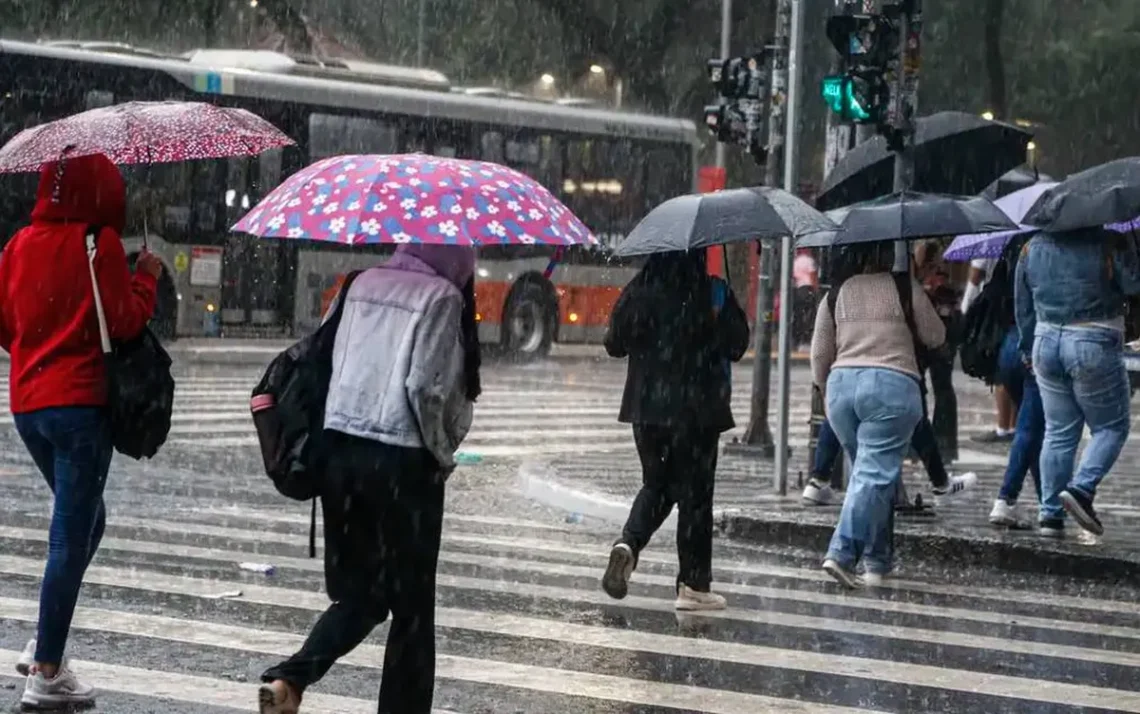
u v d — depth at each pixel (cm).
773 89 1798
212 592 1066
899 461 1159
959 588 1183
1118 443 1246
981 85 4625
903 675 897
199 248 3219
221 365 3088
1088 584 1213
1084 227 1220
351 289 670
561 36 4594
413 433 655
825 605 1098
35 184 2995
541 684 850
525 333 3625
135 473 1675
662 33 4550
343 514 662
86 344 745
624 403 1037
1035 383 1330
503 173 686
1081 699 852
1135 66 4538
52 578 752
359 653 907
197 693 804
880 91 1393
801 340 3688
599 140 3703
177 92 3103
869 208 1174
